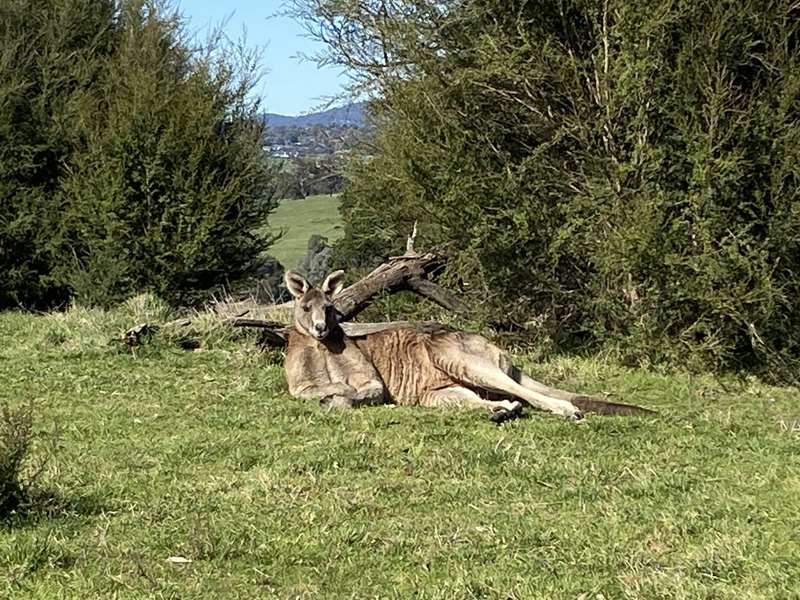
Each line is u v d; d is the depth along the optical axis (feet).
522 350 44.32
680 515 21.22
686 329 40.09
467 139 43.62
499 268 43.50
